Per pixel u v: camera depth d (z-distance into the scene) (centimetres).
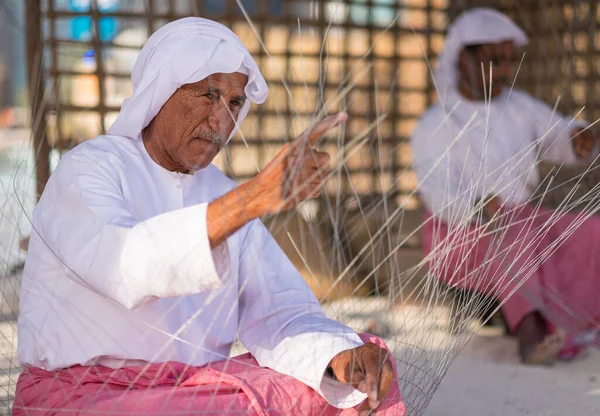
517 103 374
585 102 500
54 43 392
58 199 176
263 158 463
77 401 163
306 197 148
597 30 502
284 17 502
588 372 324
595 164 375
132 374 173
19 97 450
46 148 335
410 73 595
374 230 392
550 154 376
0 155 238
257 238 204
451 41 375
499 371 324
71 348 176
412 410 188
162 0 420
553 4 520
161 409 156
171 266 151
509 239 280
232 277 196
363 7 561
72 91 409
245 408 162
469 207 204
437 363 197
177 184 196
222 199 149
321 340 177
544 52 520
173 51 186
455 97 364
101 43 410
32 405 172
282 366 179
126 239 157
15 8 382
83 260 162
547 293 340
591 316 339
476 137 342
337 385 174
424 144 340
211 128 190
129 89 425
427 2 594
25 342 180
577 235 343
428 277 204
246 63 188
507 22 374
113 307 177
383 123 552
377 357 169
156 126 193
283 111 463
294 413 170
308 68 506
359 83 532
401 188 484
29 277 183
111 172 183
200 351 190
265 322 194
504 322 378
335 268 339
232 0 487
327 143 443
